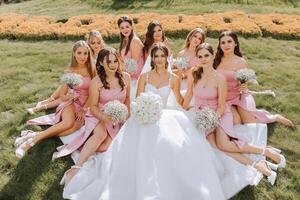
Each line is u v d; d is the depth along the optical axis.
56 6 15.89
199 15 12.47
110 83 5.90
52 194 4.98
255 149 5.46
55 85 8.16
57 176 5.31
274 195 4.95
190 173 4.77
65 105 6.20
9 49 10.60
